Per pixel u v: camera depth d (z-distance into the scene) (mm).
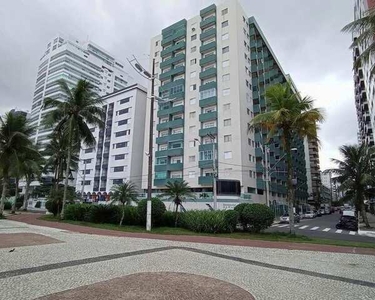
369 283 6664
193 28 53094
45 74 88688
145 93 61312
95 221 22312
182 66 51750
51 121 25500
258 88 49406
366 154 29609
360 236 21391
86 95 26328
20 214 33375
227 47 47312
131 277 6410
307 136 17328
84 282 5902
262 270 7785
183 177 46750
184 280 6293
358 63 13172
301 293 5730
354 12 47344
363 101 56594
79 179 66062
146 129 55031
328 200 114688
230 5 48812
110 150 60438
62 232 15570
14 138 25781
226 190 36469
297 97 17328
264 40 56031
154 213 19750
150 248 10867
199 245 12281
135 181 55406
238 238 15672
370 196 31297
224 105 45156
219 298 5176
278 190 54438
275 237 16094
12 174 27094
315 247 12805
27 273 6461
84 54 91875
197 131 47344
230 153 42750
